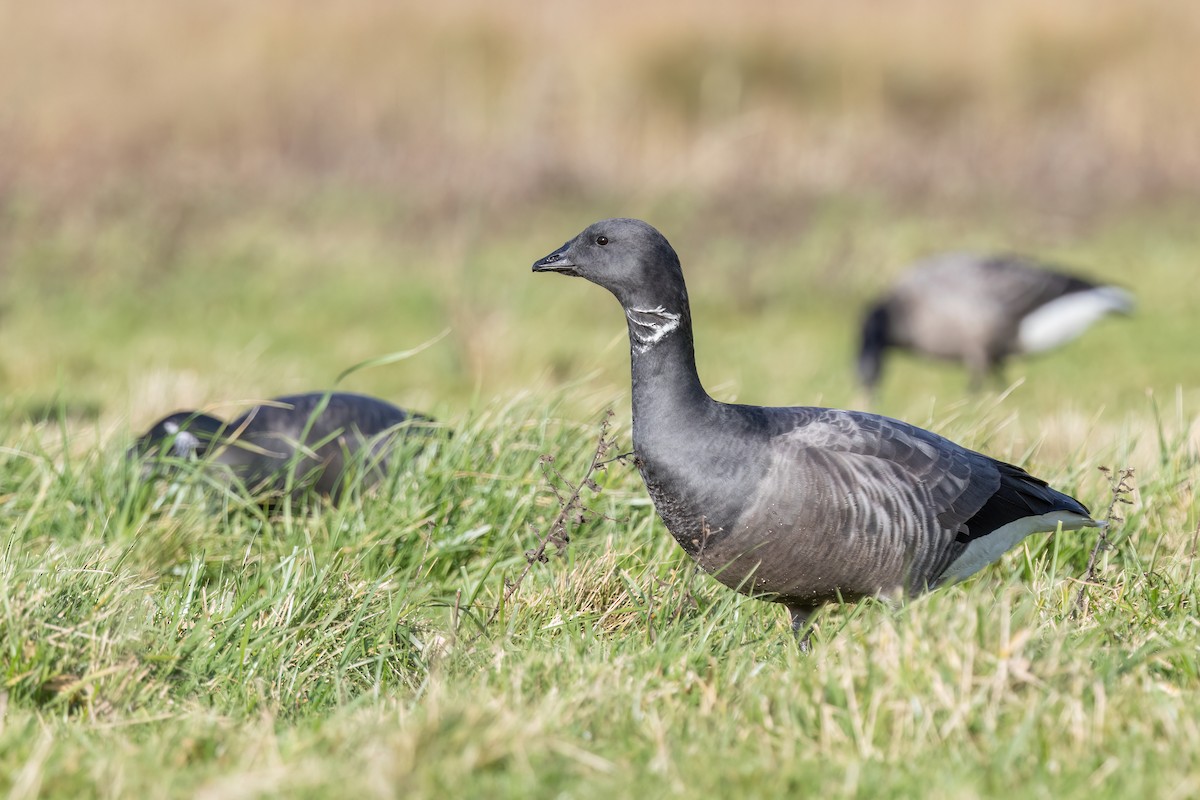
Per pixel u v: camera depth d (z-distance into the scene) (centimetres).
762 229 2798
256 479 1133
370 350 2119
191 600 859
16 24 3516
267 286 2453
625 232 842
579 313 2358
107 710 729
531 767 630
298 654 805
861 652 704
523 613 880
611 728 683
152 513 1059
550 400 1177
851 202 2973
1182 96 3450
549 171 2938
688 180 2962
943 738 649
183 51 3447
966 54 3616
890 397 2108
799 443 832
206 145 3100
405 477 1059
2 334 2139
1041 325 2112
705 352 2178
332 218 2775
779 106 3409
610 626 861
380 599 898
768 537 827
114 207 2698
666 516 855
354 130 3192
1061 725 650
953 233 2856
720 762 642
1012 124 3409
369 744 652
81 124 3067
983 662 681
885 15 3759
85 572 840
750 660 755
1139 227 2962
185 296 2405
